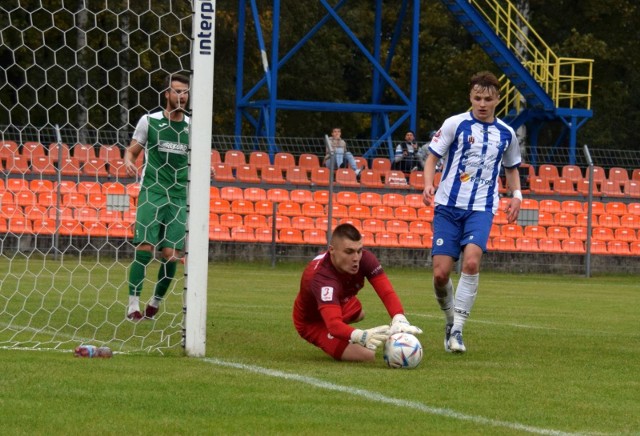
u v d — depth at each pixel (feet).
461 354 68.59
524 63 257.34
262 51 241.76
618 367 63.82
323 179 217.56
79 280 133.08
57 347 66.08
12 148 199.62
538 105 252.62
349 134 365.81
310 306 63.21
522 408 47.73
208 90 62.75
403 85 368.07
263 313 96.84
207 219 62.85
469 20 247.29
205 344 65.26
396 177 217.97
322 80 349.82
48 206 185.37
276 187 214.69
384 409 46.29
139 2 215.51
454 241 69.41
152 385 50.34
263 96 333.01
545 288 161.68
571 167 237.04
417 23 242.99
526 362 64.95
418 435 41.22
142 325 81.46
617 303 131.23
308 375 55.57
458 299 68.54
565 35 360.89
